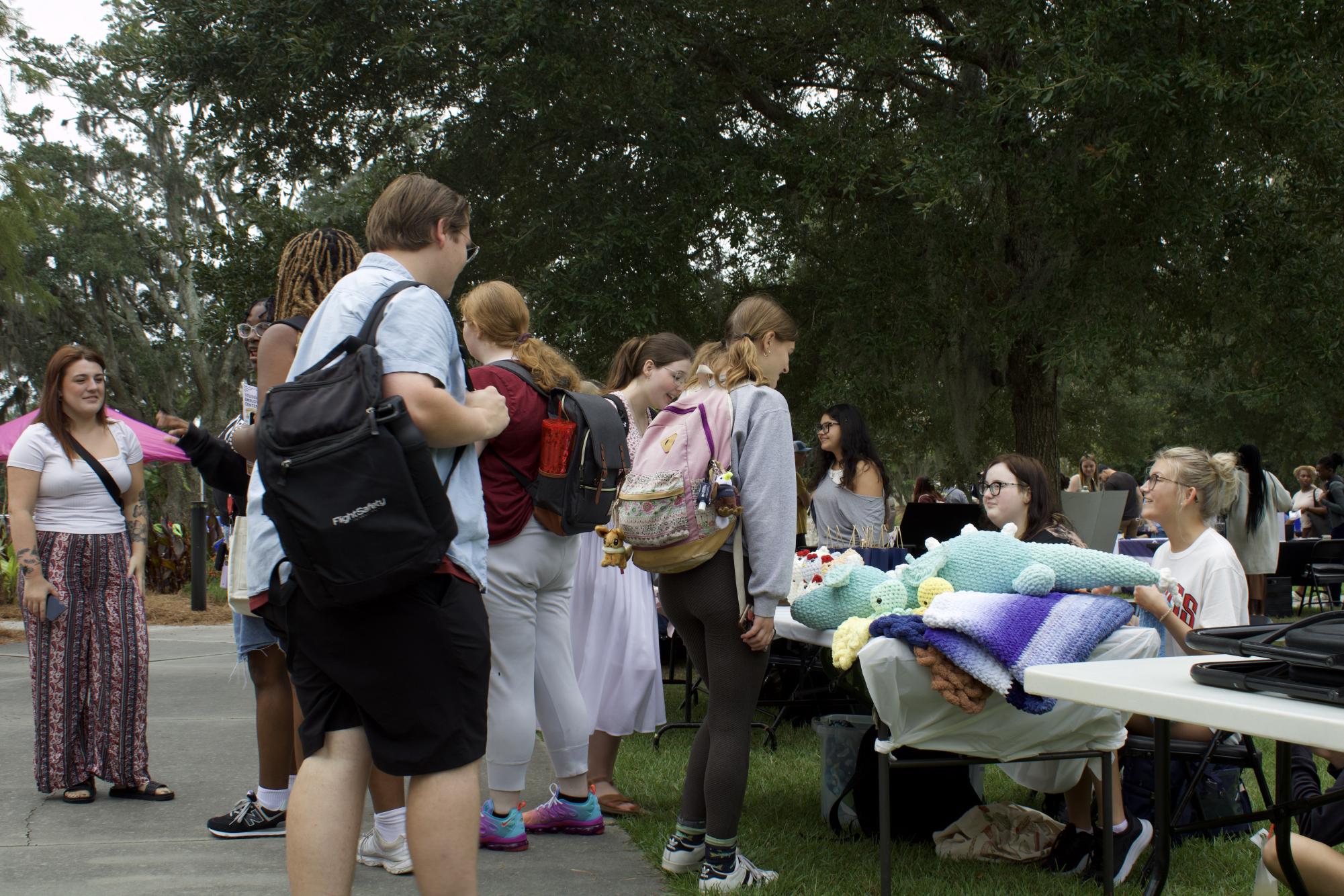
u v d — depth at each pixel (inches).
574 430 132.7
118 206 1165.1
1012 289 470.3
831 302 480.7
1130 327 441.7
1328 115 391.2
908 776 140.7
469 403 89.1
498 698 133.6
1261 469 378.0
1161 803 77.8
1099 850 126.4
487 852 135.3
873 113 489.1
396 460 75.7
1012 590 116.9
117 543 159.2
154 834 138.3
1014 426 504.4
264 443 77.0
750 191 446.6
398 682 80.1
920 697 110.0
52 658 153.6
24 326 1132.5
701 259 506.0
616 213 447.5
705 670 126.2
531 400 133.2
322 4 458.0
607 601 162.1
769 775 177.8
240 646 134.5
